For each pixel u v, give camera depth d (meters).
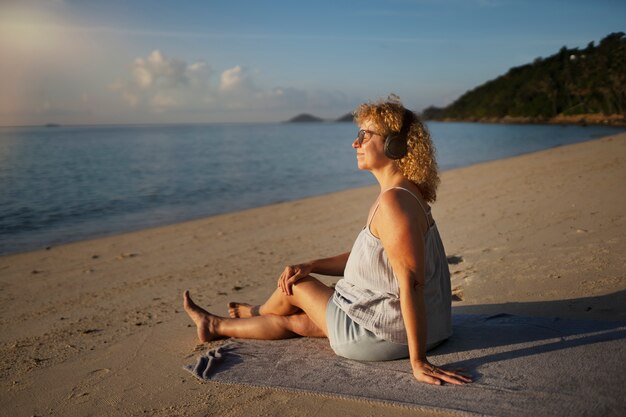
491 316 3.04
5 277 6.75
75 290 5.83
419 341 2.35
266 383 2.57
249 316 3.33
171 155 36.47
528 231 5.91
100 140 75.06
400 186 2.37
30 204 14.30
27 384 3.06
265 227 9.34
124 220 11.80
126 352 3.48
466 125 116.69
